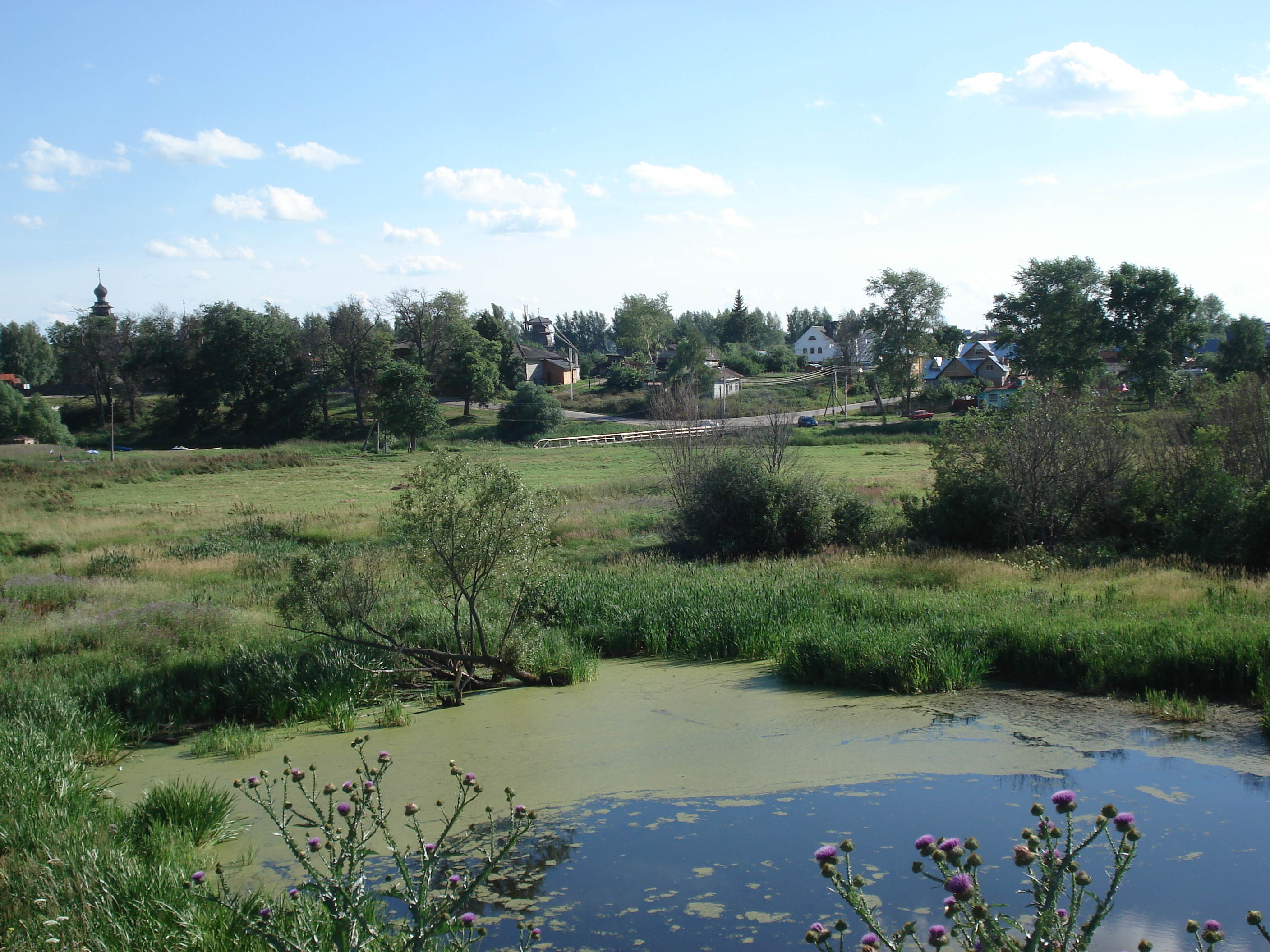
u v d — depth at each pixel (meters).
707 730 8.86
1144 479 18.42
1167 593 12.27
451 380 86.81
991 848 5.83
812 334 127.31
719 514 21.39
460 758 8.28
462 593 11.22
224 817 6.73
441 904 4.12
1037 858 2.94
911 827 6.25
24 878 5.29
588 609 14.35
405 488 11.30
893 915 5.05
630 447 64.00
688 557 21.28
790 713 9.31
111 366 88.25
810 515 20.88
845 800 6.80
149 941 4.68
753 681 10.93
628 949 4.77
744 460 21.98
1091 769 7.21
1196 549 15.90
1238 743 7.64
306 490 42.31
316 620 11.88
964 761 7.53
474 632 12.14
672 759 7.99
